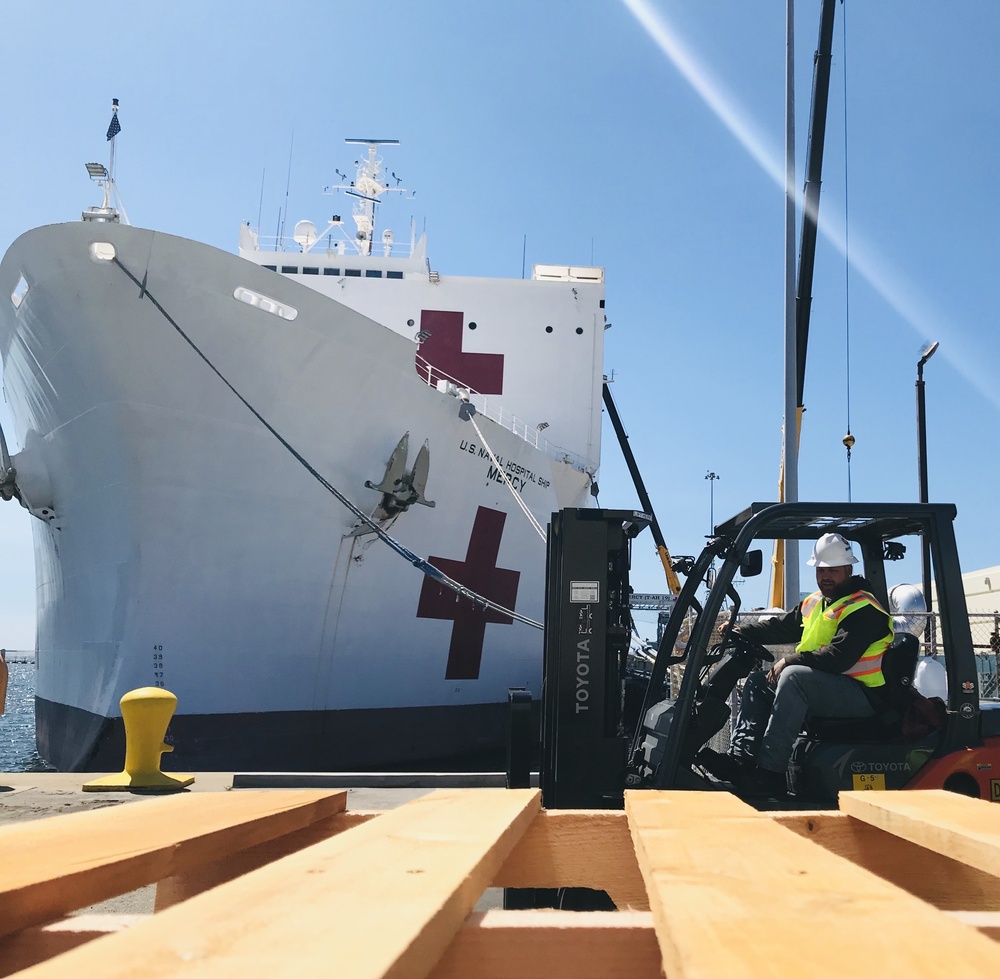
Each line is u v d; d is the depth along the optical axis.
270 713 10.14
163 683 9.50
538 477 13.83
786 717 3.63
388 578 11.09
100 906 3.64
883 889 0.84
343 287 18.22
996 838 1.08
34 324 9.70
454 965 0.86
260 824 1.34
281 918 0.70
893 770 3.54
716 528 4.27
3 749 18.48
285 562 10.16
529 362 18.02
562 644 3.87
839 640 3.69
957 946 0.64
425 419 11.22
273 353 9.68
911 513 3.72
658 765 3.68
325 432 10.26
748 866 0.95
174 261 8.96
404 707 11.52
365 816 1.64
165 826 1.24
